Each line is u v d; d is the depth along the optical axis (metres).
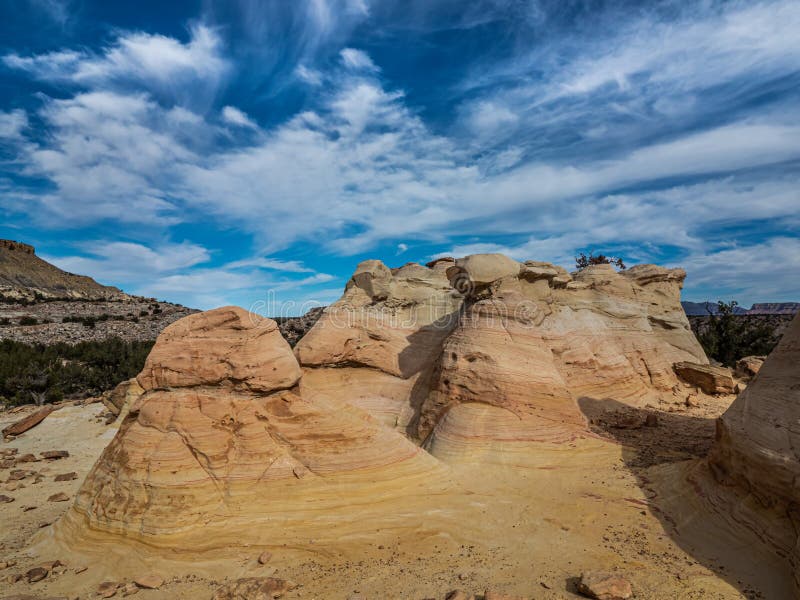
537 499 10.85
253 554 8.87
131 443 10.16
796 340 9.74
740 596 6.98
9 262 191.25
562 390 14.97
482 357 15.20
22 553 9.80
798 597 6.58
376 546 9.02
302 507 9.68
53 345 65.94
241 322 11.09
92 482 10.34
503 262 17.28
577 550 8.60
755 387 10.03
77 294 184.00
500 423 13.91
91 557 9.19
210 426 10.18
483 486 11.42
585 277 23.23
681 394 20.66
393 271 23.89
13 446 20.08
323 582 7.96
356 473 10.41
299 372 11.41
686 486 10.50
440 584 7.68
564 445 13.55
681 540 8.71
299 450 10.43
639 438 14.44
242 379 10.53
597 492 11.02
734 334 36.50
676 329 23.84
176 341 11.02
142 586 8.20
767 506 8.26
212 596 7.56
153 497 9.43
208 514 9.37
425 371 18.83
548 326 19.09
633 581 7.48
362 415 11.83
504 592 7.31
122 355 49.88
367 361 19.16
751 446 8.74
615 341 20.98
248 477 9.87
